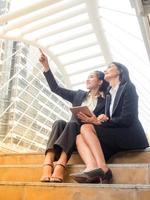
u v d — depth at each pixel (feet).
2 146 19.15
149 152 7.89
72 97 9.70
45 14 17.51
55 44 21.88
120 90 8.07
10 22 17.54
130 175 6.79
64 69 24.97
